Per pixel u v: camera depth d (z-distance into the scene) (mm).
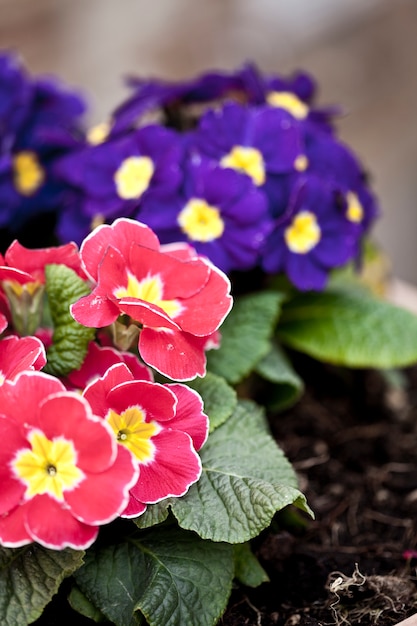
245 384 499
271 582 427
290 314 522
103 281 376
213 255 469
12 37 1132
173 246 407
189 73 1086
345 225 504
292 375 490
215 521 382
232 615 413
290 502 380
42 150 576
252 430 413
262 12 1187
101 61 1098
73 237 513
